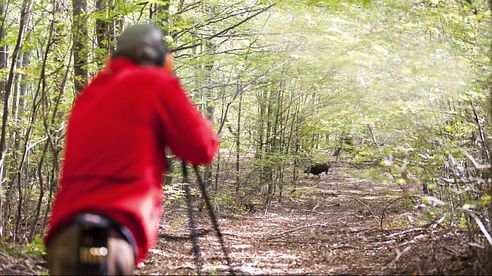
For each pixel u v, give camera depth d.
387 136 7.53
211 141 2.92
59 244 2.67
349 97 8.36
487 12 6.62
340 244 8.22
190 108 2.85
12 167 8.50
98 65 8.70
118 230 2.66
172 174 10.31
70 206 2.71
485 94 6.16
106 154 2.73
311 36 7.12
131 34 3.05
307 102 14.98
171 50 9.11
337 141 11.87
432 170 7.07
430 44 6.45
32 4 7.99
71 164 2.79
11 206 8.21
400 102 6.66
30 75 7.80
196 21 9.49
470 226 5.93
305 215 13.77
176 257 7.16
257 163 15.09
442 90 6.19
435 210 7.21
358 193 17.62
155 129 2.81
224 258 7.18
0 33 7.95
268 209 14.84
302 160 17.61
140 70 2.86
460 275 5.04
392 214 11.92
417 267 5.50
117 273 2.67
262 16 10.62
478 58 6.48
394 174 6.70
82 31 8.27
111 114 2.76
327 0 7.53
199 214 12.68
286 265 6.58
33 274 5.00
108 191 2.71
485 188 5.76
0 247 5.78
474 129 6.73
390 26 6.64
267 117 15.80
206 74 11.58
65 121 7.63
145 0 8.52
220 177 15.97
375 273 5.65
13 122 8.41
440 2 7.10
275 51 10.12
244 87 12.17
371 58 5.70
